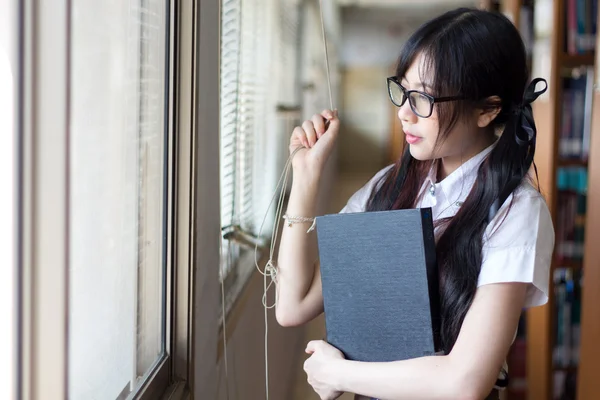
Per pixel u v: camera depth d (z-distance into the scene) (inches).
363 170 500.4
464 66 44.5
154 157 56.4
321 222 47.8
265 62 124.7
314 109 275.4
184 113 57.7
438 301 45.5
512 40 45.9
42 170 29.2
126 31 48.1
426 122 45.9
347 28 513.0
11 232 29.0
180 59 57.3
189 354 59.3
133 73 49.9
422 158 47.6
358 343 47.5
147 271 55.7
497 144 47.3
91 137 42.0
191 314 59.2
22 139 28.9
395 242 45.2
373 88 517.3
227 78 87.1
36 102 29.0
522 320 126.8
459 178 48.8
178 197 58.3
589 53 111.3
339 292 47.7
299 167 55.3
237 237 93.0
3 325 29.2
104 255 45.1
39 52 28.9
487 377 43.0
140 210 53.2
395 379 44.4
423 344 45.1
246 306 93.4
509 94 46.4
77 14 38.9
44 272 29.6
